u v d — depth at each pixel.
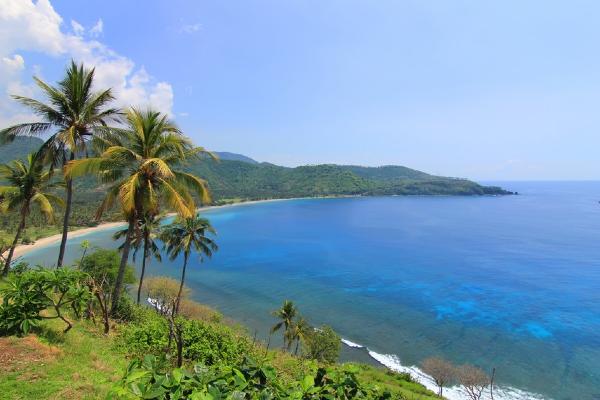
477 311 57.34
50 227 107.62
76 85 20.33
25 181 27.34
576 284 72.38
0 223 91.81
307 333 40.00
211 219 176.25
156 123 19.06
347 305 59.53
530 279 76.00
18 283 10.59
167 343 12.70
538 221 173.25
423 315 55.53
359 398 3.83
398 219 180.00
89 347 11.55
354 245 113.44
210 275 75.81
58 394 7.84
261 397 3.38
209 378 3.43
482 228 150.50
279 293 65.06
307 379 3.62
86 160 17.39
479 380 35.03
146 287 51.44
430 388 34.69
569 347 45.41
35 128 20.50
